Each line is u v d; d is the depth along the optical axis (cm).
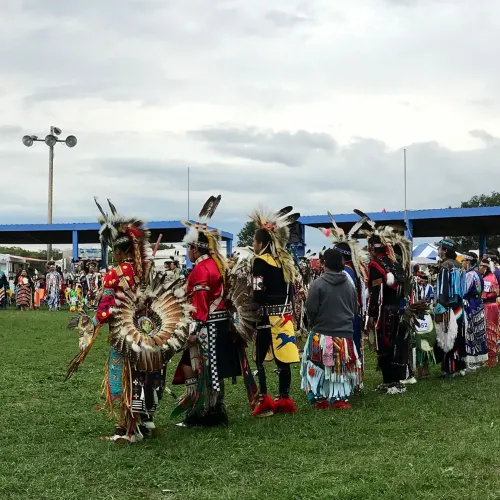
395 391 749
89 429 582
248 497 402
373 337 785
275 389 788
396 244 773
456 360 877
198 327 583
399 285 755
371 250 768
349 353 679
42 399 719
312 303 677
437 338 866
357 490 403
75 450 514
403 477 427
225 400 726
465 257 954
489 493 399
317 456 495
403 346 752
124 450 511
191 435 561
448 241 886
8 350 1149
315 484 421
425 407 661
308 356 692
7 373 889
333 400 677
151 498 409
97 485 434
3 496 409
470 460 466
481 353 938
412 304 751
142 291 535
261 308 660
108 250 548
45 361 1009
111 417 625
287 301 667
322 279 682
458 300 872
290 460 483
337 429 577
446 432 555
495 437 527
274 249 664
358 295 771
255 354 663
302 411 663
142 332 530
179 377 601
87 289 2602
